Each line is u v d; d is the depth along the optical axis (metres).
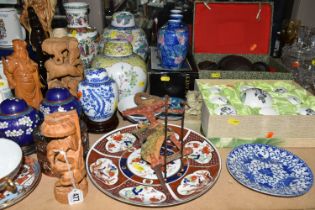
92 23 1.30
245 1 1.25
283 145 0.84
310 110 0.87
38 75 0.89
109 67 0.93
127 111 0.73
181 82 1.04
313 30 1.36
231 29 1.28
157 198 0.65
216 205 0.64
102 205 0.64
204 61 1.23
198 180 0.70
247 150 0.81
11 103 0.74
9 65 0.82
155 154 0.70
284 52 1.35
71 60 0.87
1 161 0.67
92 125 0.90
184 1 1.30
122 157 0.78
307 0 1.41
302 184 0.70
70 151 0.63
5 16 1.07
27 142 0.77
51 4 0.98
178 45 1.03
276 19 1.43
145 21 1.33
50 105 0.76
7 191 0.66
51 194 0.67
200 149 0.81
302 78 1.21
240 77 1.06
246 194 0.68
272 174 0.74
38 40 0.98
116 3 1.31
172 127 0.90
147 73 1.02
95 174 0.71
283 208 0.64
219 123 0.80
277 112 0.85
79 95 0.83
